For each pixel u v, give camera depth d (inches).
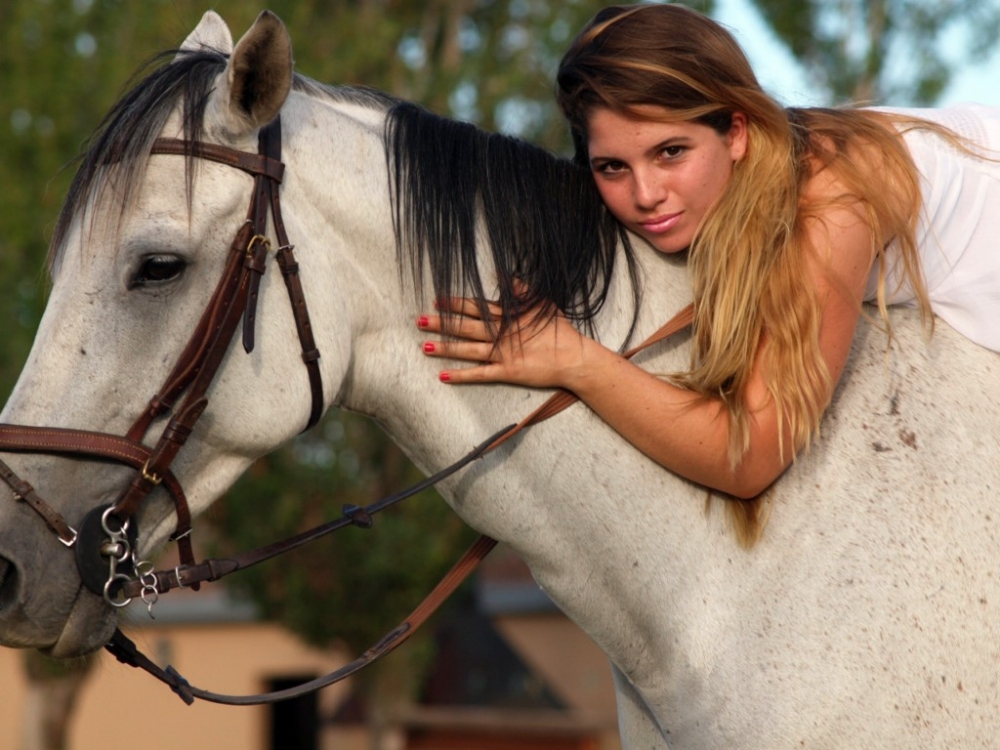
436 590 179.0
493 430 168.9
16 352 695.1
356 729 1136.2
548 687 1128.8
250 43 152.2
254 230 156.6
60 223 157.0
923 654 153.9
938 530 158.1
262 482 684.1
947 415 164.9
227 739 1105.4
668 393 162.4
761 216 160.7
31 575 148.6
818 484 162.6
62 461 150.5
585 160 182.7
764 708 157.0
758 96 162.6
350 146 168.2
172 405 153.2
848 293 159.6
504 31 880.9
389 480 715.4
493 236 168.9
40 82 731.4
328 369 162.4
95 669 938.7
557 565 171.0
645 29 162.6
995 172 173.6
